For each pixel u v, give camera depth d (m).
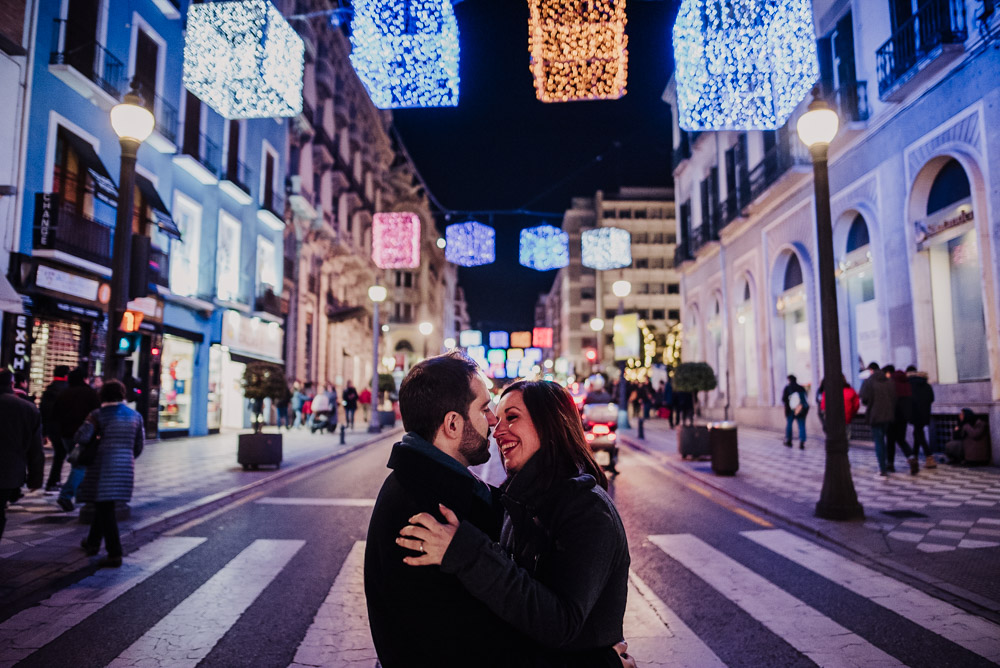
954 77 13.27
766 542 7.30
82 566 6.16
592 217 77.94
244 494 10.69
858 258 17.28
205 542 7.38
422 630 1.60
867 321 17.31
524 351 51.19
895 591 5.50
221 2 8.54
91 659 4.16
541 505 1.88
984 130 12.45
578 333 76.06
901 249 15.09
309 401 29.20
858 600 5.28
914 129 14.57
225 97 8.81
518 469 2.01
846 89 16.62
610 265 16.38
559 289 95.00
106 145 17.52
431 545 1.56
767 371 23.06
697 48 7.38
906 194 14.87
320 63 35.47
